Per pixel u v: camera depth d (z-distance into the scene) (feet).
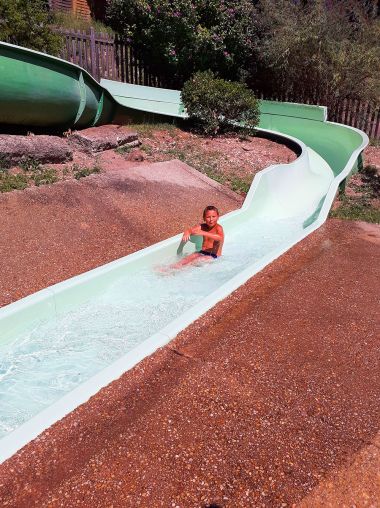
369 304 15.67
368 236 22.89
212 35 46.55
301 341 13.19
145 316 15.16
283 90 51.80
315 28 46.34
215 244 20.49
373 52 45.80
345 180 30.40
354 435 9.66
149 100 46.06
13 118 26.78
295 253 19.97
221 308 14.75
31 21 33.76
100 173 25.00
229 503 8.05
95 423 9.78
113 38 45.50
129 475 8.57
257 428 9.80
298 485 8.41
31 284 15.96
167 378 11.35
